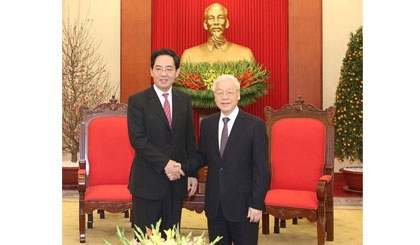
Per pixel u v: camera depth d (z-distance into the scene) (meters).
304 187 4.76
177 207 3.06
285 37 7.91
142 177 3.01
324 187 4.25
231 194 2.88
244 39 7.97
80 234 4.61
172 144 3.00
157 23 8.02
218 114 3.05
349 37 8.04
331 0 8.06
